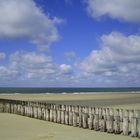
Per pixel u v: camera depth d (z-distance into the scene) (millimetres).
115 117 18328
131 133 17375
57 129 19719
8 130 19016
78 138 16281
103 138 16516
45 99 54344
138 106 36219
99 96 67750
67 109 25531
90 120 19922
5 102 32188
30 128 20000
